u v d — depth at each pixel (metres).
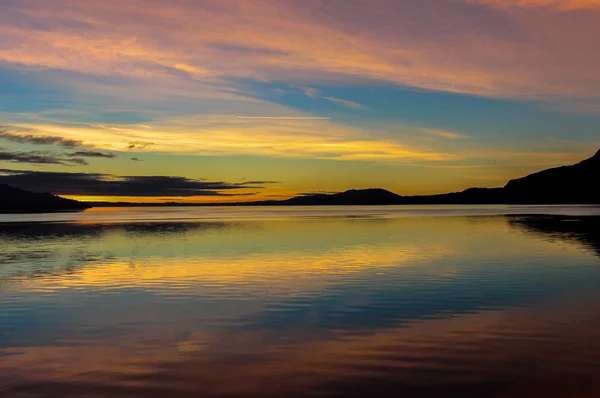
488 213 110.69
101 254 31.11
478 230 50.91
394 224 65.06
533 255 28.83
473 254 29.69
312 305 16.38
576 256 28.09
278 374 10.12
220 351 11.63
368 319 14.48
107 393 9.23
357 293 18.27
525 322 13.87
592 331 12.88
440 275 22.12
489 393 9.08
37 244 38.62
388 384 9.53
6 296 18.14
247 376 10.02
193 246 36.00
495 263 25.73
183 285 20.12
